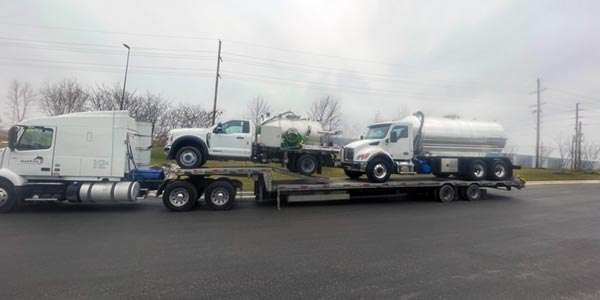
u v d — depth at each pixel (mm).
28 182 7734
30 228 5965
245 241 5285
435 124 10852
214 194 8320
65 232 5695
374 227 6445
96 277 3635
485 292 3369
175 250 4730
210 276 3729
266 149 9539
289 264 4176
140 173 8594
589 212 8727
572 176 26516
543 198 11953
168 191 8031
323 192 9258
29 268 3883
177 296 3189
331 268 4043
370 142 10188
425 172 10758
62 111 25359
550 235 5949
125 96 26641
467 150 11164
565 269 4113
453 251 4840
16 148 7629
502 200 11055
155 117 27688
